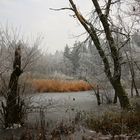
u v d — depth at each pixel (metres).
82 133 10.58
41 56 14.73
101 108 18.00
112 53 13.91
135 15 15.31
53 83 30.33
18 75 11.94
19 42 12.95
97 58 20.25
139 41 19.09
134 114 12.31
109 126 10.80
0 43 12.72
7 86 12.24
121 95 14.12
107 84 21.61
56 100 21.56
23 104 12.44
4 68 12.37
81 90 32.41
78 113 14.60
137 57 18.91
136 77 25.59
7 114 12.02
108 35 13.85
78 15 14.03
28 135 9.79
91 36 14.07
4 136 10.55
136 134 9.84
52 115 14.92
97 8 13.74
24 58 12.76
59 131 10.62
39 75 14.92
